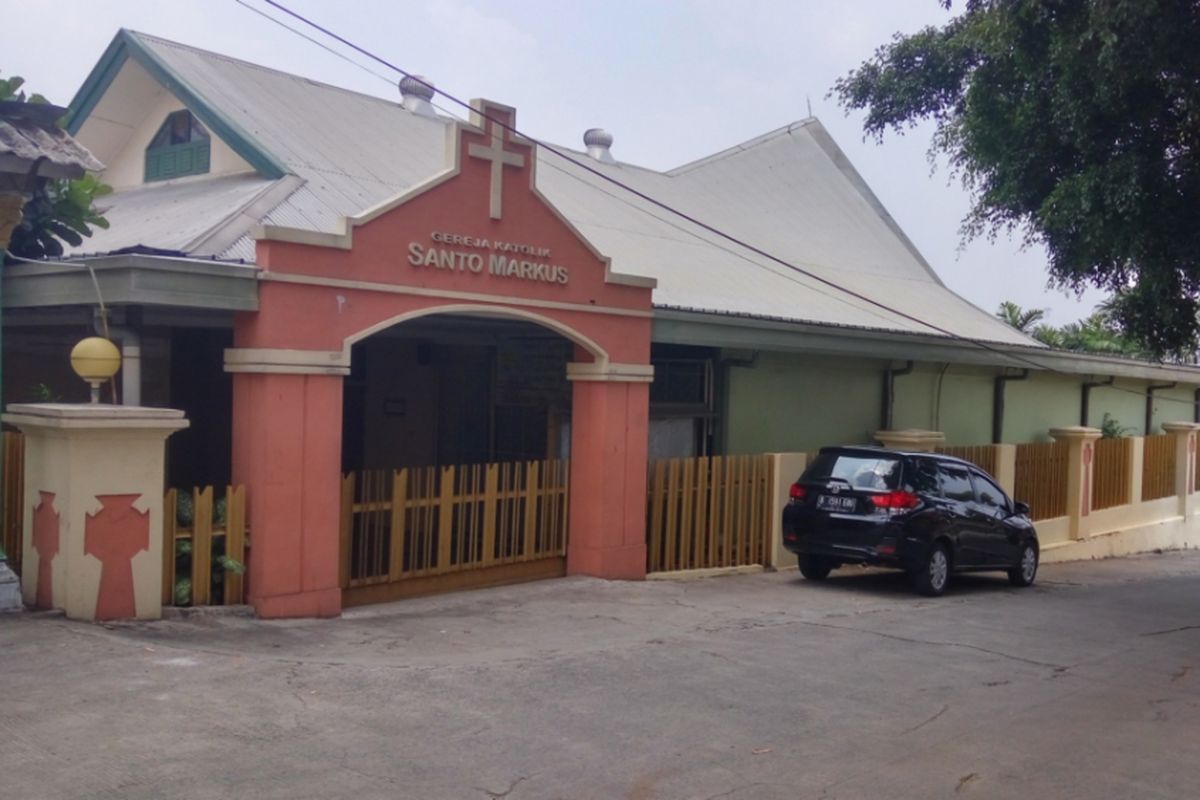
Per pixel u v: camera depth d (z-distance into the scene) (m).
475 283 11.14
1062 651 10.15
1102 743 7.14
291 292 9.68
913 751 6.76
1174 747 7.13
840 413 18.14
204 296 9.20
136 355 10.01
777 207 22.91
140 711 6.48
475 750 6.25
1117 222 11.80
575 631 9.89
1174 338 13.69
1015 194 13.12
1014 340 21.12
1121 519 23.50
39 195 10.24
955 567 13.89
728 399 16.14
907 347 17.41
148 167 15.58
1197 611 13.37
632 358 12.95
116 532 8.73
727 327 14.37
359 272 10.14
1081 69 11.56
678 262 16.86
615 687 7.81
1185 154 12.05
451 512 11.62
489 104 11.20
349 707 6.88
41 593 8.80
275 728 6.36
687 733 6.84
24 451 9.09
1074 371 21.64
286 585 9.72
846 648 9.70
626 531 12.98
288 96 15.90
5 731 6.04
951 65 13.94
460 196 10.98
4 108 9.33
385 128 16.56
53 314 10.78
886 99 14.67
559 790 5.76
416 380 15.93
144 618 8.90
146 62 14.62
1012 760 6.69
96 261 9.02
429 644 9.02
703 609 11.47
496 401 15.10
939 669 9.05
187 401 13.38
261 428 9.61
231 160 14.33
